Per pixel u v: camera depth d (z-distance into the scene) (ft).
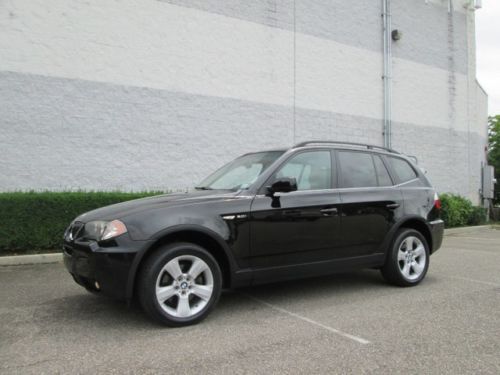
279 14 40.22
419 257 20.01
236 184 16.60
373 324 14.28
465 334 13.34
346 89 44.73
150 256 13.66
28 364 11.07
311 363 11.19
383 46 48.01
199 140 35.60
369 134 46.52
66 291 18.51
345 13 44.98
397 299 17.39
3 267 23.43
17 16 29.22
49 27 30.12
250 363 11.17
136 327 13.87
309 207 16.56
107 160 31.83
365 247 18.08
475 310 15.88
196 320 14.07
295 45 41.16
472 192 57.72
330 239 17.04
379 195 18.69
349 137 44.80
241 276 15.05
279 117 39.96
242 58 37.96
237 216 15.02
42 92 29.76
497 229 47.62
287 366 11.00
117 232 13.39
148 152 33.40
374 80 47.19
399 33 48.91
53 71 30.14
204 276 14.47
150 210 14.08
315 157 17.75
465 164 56.70
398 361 11.33
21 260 24.11
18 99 29.04
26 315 15.15
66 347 12.20
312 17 42.42
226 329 13.75
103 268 13.20
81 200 26.81
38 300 17.11
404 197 19.56
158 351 11.91
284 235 15.92
